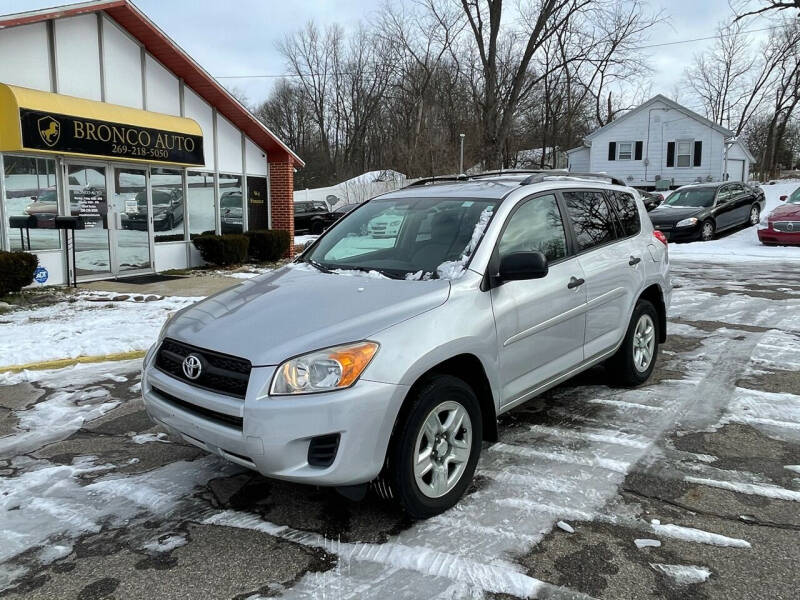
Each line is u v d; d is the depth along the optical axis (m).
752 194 20.77
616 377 5.41
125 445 4.50
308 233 28.84
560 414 4.90
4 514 3.51
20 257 9.82
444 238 4.07
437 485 3.37
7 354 6.63
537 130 49.75
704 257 15.64
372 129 57.84
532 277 3.65
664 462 4.02
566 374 4.47
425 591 2.77
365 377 3.01
